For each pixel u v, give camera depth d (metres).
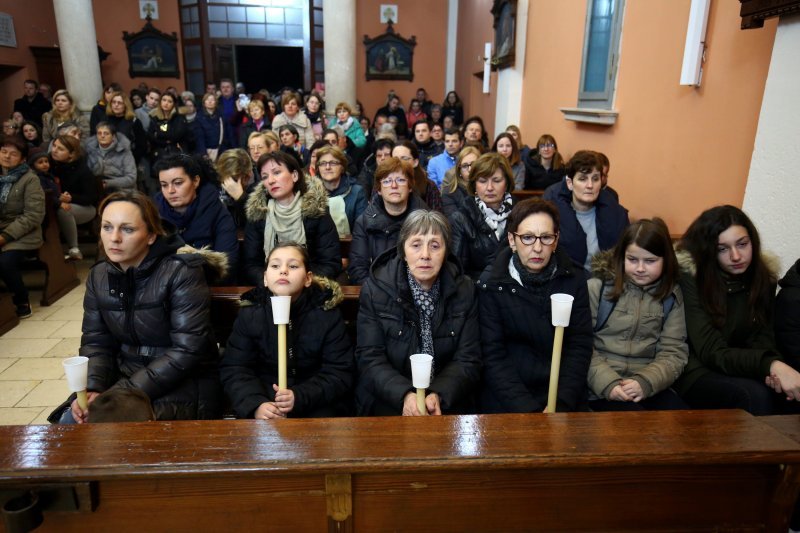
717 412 1.30
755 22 2.42
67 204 4.61
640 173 3.75
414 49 12.09
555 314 1.54
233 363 1.92
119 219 1.83
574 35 4.95
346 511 1.11
